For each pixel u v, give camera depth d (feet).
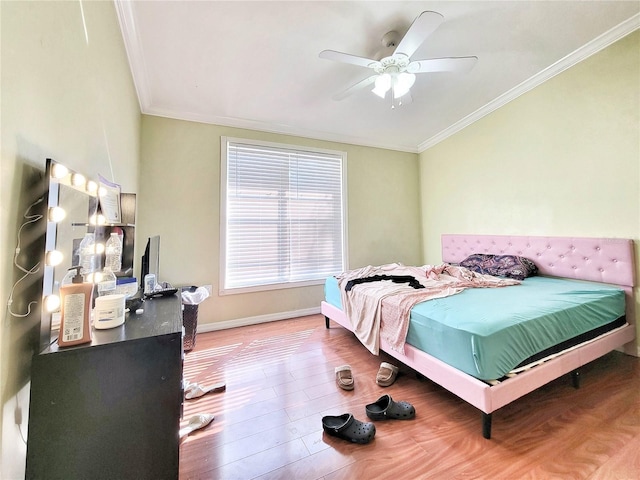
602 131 7.95
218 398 5.97
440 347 5.34
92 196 4.04
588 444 4.47
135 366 2.96
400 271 10.11
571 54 8.25
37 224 2.79
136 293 4.79
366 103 10.19
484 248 11.40
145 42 6.84
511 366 4.75
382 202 13.96
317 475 4.04
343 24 6.57
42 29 2.87
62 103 3.34
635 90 7.30
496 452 4.36
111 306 3.32
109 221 4.99
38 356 2.65
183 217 9.87
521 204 10.13
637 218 7.36
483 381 4.62
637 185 7.34
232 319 10.55
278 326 10.59
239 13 6.15
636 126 7.32
